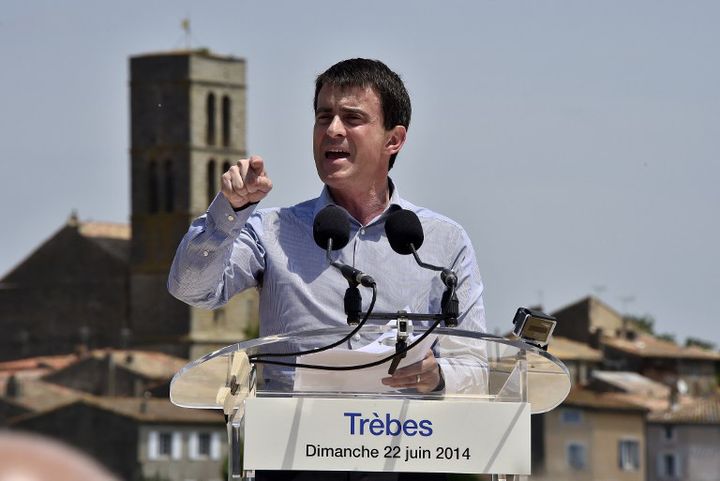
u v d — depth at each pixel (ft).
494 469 32.27
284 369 32.94
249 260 37.42
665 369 639.35
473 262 38.40
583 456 521.24
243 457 32.07
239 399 33.09
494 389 33.17
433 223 38.09
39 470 20.86
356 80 37.60
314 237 34.09
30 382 626.64
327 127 37.65
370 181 37.83
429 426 32.17
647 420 531.91
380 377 32.86
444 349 33.12
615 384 565.53
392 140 38.22
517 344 32.76
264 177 34.37
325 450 31.96
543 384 34.19
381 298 37.24
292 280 37.19
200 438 587.27
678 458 532.32
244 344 32.42
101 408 585.22
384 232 37.68
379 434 32.07
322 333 32.73
